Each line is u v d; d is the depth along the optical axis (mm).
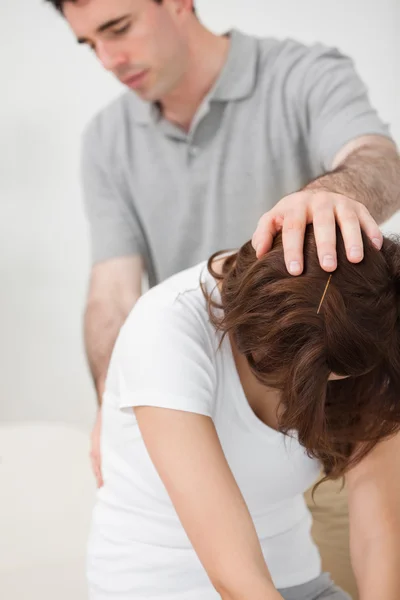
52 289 2221
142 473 974
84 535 1456
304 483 1035
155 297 928
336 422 981
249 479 982
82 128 2105
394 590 1010
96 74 2047
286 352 787
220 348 895
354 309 763
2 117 2119
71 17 1812
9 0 2031
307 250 789
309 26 1967
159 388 845
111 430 1016
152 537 985
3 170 2160
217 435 880
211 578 821
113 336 1930
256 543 814
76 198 2160
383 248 817
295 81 1781
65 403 2285
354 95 1757
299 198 840
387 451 1040
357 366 779
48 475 1663
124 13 1760
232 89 1791
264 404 959
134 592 991
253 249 863
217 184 1847
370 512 1044
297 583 1085
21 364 2266
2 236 2201
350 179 1221
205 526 813
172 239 1925
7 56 2094
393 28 2035
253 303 803
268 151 1814
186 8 1765
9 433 1853
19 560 1372
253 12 1897
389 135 1718
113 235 1963
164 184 1889
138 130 1900
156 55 1786
